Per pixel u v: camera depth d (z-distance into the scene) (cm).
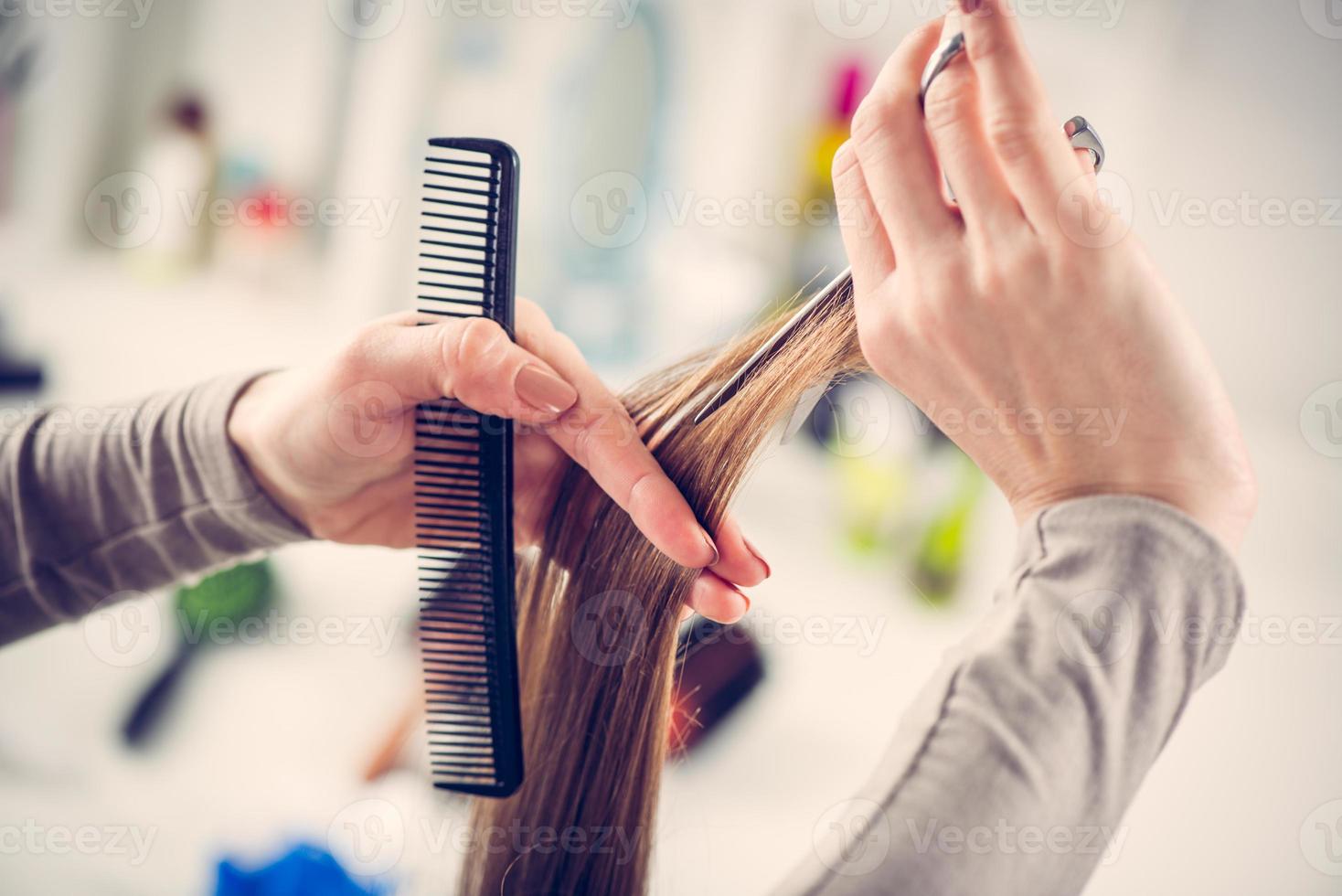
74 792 92
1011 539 108
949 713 52
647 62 114
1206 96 107
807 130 110
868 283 56
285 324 125
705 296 111
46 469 78
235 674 102
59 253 125
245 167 124
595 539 66
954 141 49
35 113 122
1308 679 107
